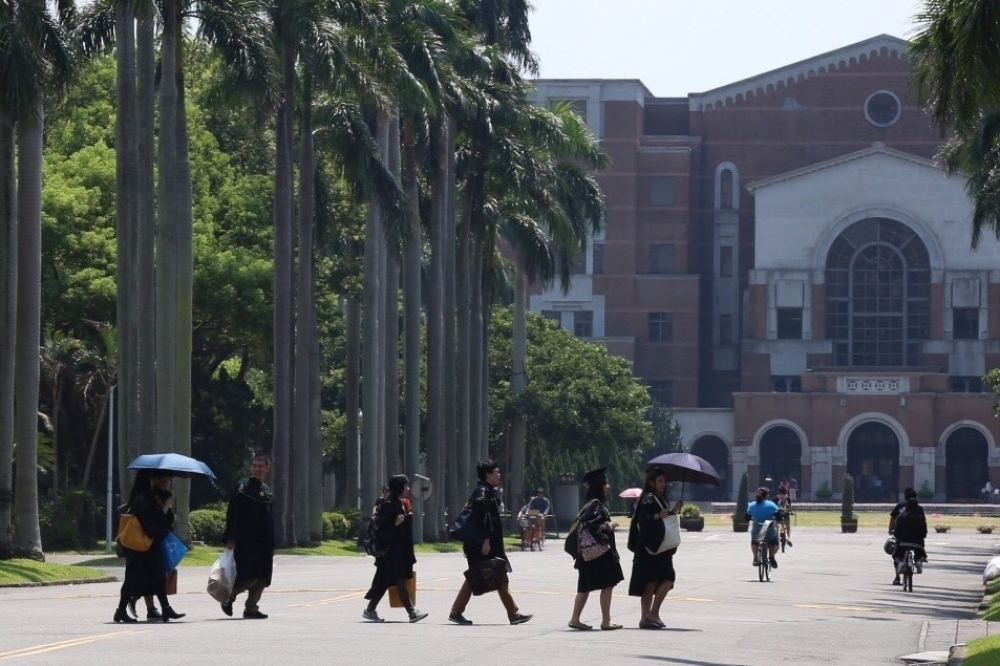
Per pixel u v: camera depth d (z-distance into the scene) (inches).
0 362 2758.4
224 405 4852.4
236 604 2059.5
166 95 3410.4
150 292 3292.3
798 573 3447.3
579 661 1337.4
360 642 1451.8
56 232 4185.5
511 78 5088.6
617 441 6712.6
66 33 2886.3
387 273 5019.7
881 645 1649.9
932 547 5280.5
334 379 6535.4
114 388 4357.8
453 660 1310.3
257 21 3543.3
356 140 4047.7
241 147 5044.3
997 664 1322.6
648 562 1731.1
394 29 4352.9
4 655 1300.4
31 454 2817.4
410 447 4685.0
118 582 2672.2
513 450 6437.0
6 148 2746.1
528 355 6860.2
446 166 4916.3
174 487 3486.7
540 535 4867.1
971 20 1539.1
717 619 1966.0
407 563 1734.7
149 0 3161.9
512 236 5930.1
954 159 4220.0
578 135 5728.3
